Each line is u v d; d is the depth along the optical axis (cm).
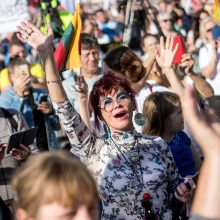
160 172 571
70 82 950
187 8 1512
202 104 675
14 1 917
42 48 563
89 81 954
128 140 579
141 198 563
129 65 854
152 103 721
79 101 673
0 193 770
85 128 571
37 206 306
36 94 1002
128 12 1280
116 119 584
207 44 1228
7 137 799
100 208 570
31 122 964
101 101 589
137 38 1284
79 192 306
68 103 562
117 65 856
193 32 1412
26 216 311
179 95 713
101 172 570
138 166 571
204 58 1148
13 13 922
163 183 573
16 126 807
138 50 1280
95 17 1584
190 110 273
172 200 577
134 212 562
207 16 1355
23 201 309
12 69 985
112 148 574
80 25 702
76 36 700
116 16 1571
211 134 269
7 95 987
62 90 562
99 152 574
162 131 721
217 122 275
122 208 563
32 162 314
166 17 1400
